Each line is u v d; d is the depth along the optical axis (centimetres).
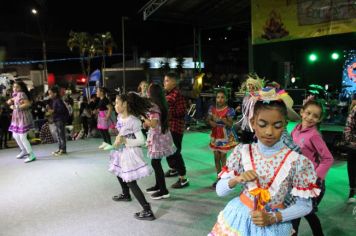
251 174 179
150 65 2381
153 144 465
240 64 2492
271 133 179
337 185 514
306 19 771
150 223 404
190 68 2395
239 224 188
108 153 782
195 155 730
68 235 384
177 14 1047
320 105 299
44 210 456
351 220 397
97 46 2648
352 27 704
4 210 460
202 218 414
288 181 182
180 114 511
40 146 882
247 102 220
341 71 1315
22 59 2831
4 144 971
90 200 488
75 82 3017
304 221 393
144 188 528
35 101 1189
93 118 1009
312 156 299
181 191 506
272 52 1103
